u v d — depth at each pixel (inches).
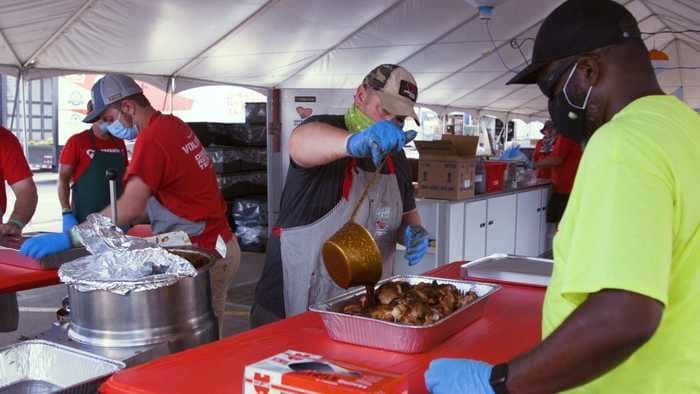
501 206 248.1
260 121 307.4
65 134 598.9
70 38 199.9
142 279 65.8
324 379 43.1
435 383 44.7
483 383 41.6
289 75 291.4
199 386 50.8
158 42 219.1
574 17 42.9
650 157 36.9
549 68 45.4
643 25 373.1
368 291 67.0
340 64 295.6
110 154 181.8
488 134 546.0
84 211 177.0
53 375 59.6
